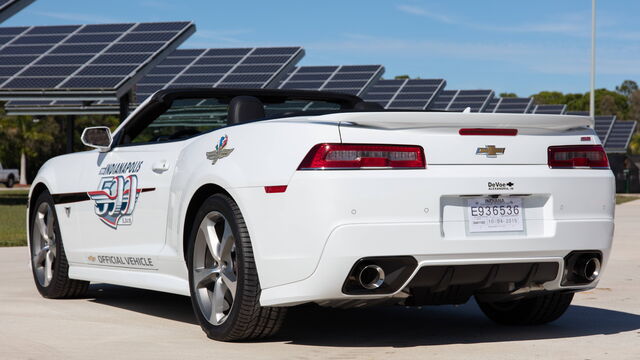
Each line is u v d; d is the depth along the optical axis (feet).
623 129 165.58
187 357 12.19
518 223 12.78
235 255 13.08
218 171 13.21
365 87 78.54
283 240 12.09
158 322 15.64
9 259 28.02
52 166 19.19
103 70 59.00
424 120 12.23
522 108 135.03
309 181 11.83
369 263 11.91
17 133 178.81
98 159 17.40
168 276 15.05
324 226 11.72
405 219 11.95
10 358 12.18
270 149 12.45
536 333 14.42
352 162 11.87
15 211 61.57
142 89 70.33
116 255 16.44
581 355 12.44
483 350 12.78
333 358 12.07
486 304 15.58
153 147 15.88
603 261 13.57
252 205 12.50
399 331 14.51
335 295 11.93
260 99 17.22
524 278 13.10
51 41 65.36
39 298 19.11
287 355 12.28
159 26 64.95
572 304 18.11
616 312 16.98
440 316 16.33
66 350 12.80
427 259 12.07
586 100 396.57
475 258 12.36
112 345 13.21
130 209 16.01
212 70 71.20
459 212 12.35
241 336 13.17
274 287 12.31
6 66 61.57
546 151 13.11
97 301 18.62
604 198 13.47
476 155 12.58
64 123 187.93
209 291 13.92
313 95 17.53
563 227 13.00
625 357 12.30
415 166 12.16
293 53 71.41
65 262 18.45
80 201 17.63
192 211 14.21
